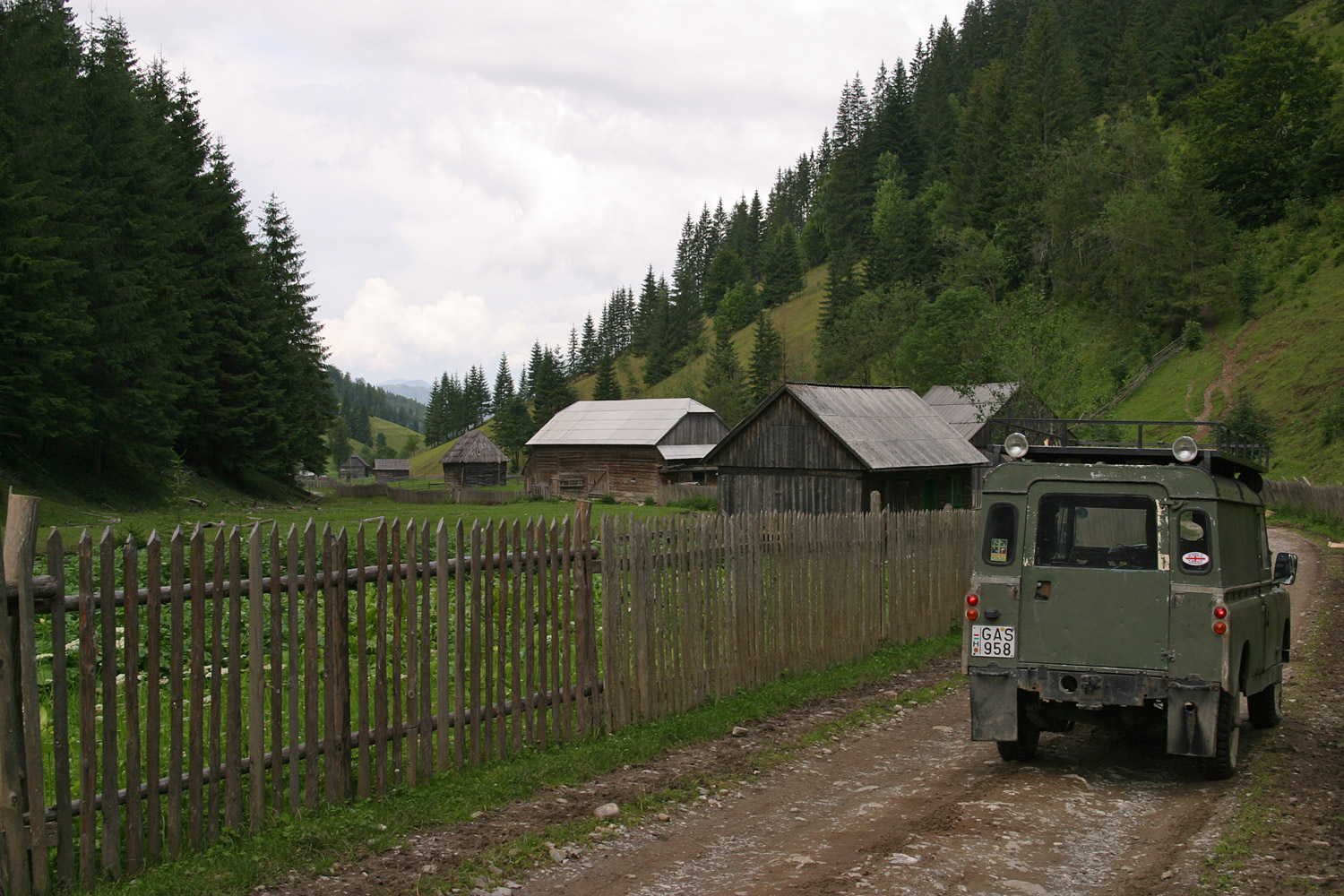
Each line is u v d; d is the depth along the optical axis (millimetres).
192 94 56844
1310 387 56562
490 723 7262
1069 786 7395
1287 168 89125
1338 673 11992
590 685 8172
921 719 9734
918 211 130625
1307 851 5688
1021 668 7766
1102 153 101875
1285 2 127500
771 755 8070
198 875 5066
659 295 188000
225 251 54094
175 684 5320
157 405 41688
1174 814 6711
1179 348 74750
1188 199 84562
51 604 4895
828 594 11797
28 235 33750
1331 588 19891
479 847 5691
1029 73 118750
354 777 6621
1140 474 7625
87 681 4969
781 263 169250
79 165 40469
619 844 5859
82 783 4941
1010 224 108125
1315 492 36594
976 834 6125
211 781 5504
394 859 5461
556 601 7879
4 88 36625
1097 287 93938
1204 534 7426
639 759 7758
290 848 5449
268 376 54250
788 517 11086
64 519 30250
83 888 4875
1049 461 8117
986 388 47000
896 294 98000
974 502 36031
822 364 104625
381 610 6488
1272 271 76750
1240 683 7898
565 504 58344
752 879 5301
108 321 38969
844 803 6867
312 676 6070
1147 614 7473
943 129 157875
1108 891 5207
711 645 9742
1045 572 7777
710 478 61281
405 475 152875
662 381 173875
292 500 56625
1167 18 149000
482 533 7219
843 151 166375
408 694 6645
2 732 4652
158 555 5227
